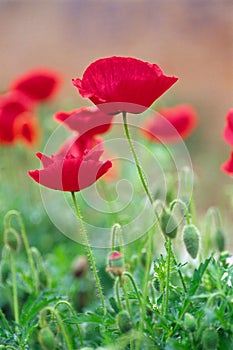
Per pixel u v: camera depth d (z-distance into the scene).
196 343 0.79
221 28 2.99
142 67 0.76
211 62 2.96
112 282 1.19
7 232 0.94
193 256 0.83
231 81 2.91
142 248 1.01
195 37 3.01
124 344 0.79
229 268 0.84
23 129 1.35
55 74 1.37
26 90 1.37
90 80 0.77
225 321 0.79
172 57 3.01
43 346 0.80
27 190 1.48
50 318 0.92
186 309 0.84
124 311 0.79
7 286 1.05
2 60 2.97
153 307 0.83
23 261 1.28
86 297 1.18
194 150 2.44
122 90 0.76
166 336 0.81
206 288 0.84
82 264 1.21
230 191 1.26
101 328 0.84
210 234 1.05
